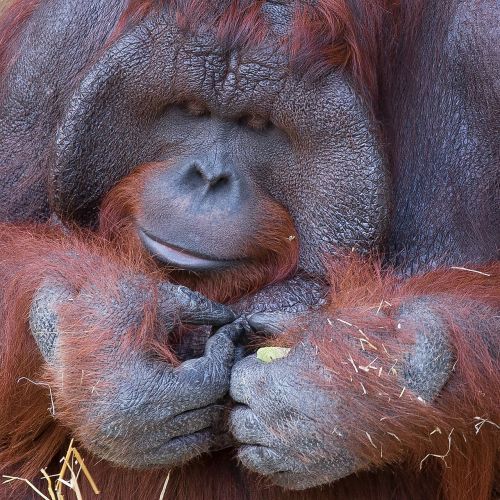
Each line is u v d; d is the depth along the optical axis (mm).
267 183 6109
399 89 6410
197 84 5773
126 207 6301
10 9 7250
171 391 5316
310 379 5219
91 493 6363
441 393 5434
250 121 5945
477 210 6309
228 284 6324
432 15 6371
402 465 6227
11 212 6750
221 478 6371
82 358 5395
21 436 6281
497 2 6180
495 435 5785
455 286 5867
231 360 5605
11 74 6645
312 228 6113
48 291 5734
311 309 6191
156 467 5613
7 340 5922
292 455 5328
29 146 6621
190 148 6055
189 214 6016
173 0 5695
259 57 5672
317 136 5844
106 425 5312
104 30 6340
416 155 6371
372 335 5309
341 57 5715
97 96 5953
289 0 5707
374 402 5234
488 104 6211
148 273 5930
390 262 6348
